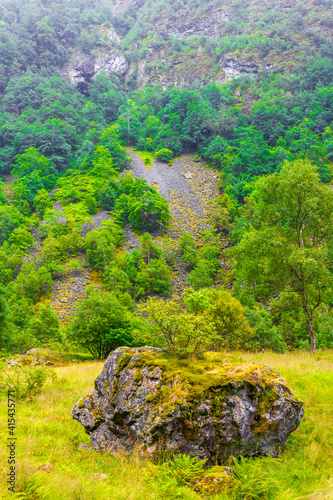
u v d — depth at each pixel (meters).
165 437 6.54
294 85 123.94
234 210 71.50
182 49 178.88
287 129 105.88
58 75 164.75
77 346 30.62
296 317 35.19
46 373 13.51
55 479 5.45
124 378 7.82
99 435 7.94
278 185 21.05
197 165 101.12
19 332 31.28
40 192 81.56
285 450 7.47
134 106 134.88
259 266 21.30
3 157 103.50
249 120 117.56
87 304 27.83
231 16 196.00
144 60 182.12
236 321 21.48
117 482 5.92
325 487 5.73
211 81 152.75
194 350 8.49
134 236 70.38
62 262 61.56
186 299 11.79
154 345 9.72
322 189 19.56
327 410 8.94
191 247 62.53
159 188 87.38
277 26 163.12
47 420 9.68
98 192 80.62
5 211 69.75
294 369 12.69
